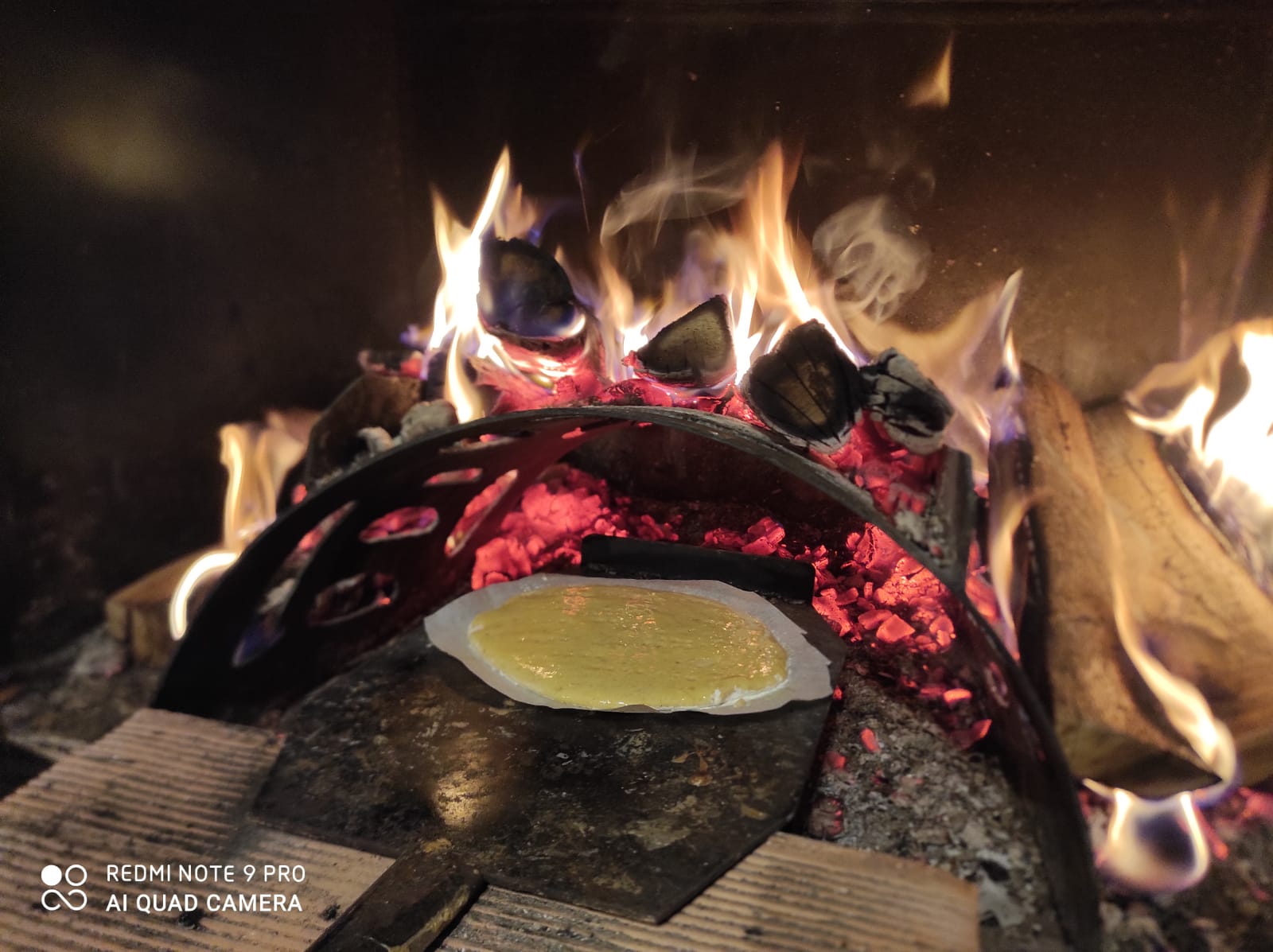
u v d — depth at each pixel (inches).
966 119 97.0
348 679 73.5
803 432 61.9
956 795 67.8
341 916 51.1
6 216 94.9
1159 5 90.1
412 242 124.3
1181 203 96.0
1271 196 94.0
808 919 51.8
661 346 74.0
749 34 99.9
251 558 74.2
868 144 100.1
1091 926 53.5
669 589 84.4
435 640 77.6
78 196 100.4
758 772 61.5
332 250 127.0
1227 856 74.0
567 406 65.9
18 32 92.0
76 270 102.0
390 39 114.3
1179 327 100.3
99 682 104.3
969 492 61.4
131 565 116.8
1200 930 68.4
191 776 66.7
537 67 109.5
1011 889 60.3
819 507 101.0
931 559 57.9
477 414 107.1
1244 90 91.3
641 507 107.7
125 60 101.0
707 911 52.5
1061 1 91.4
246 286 120.3
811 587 84.1
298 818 60.3
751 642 75.1
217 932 53.1
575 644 75.0
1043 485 84.7
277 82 117.8
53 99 96.0
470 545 96.7
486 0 108.3
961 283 102.3
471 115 114.9
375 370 106.8
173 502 120.1
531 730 66.4
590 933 51.3
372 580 94.8
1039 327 102.6
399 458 72.4
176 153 108.2
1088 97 94.3
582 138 110.6
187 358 116.1
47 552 106.9
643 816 58.4
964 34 94.3
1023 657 79.3
